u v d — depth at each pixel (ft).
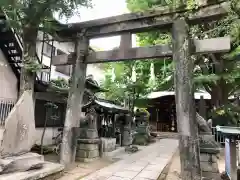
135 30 21.11
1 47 28.60
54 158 26.17
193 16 18.28
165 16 19.39
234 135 15.37
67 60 24.09
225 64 28.96
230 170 16.05
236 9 16.51
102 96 54.34
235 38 18.93
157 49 19.65
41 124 34.17
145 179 19.42
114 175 20.36
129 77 48.06
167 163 26.84
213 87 36.22
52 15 21.62
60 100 38.11
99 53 22.66
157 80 45.01
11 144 16.80
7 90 28.94
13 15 20.35
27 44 21.08
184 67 17.65
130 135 45.29
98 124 38.32
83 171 21.31
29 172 15.74
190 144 16.62
